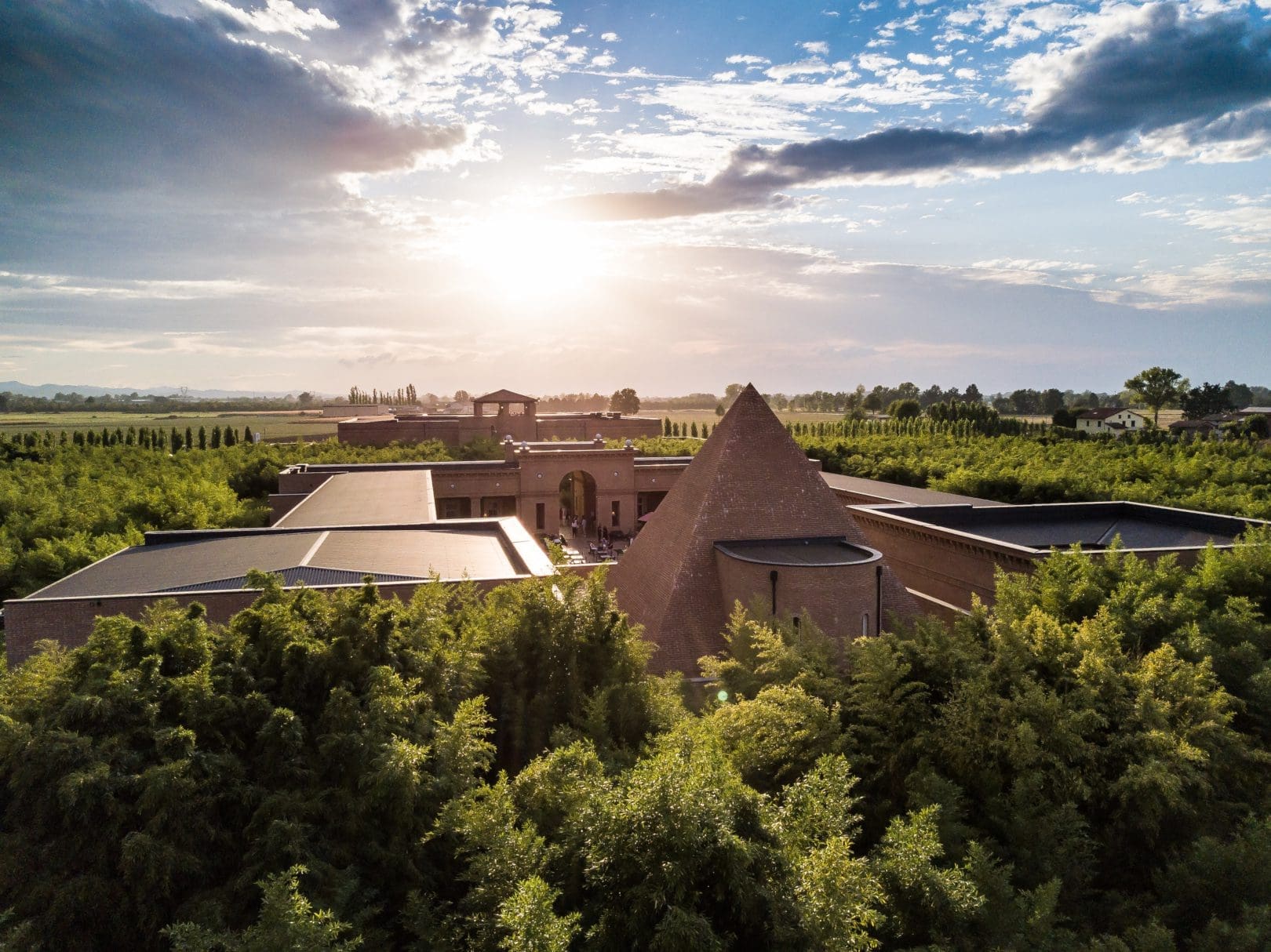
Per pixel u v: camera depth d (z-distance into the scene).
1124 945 11.05
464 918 9.61
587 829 9.57
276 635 12.35
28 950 8.74
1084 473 51.12
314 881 9.51
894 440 80.81
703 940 8.26
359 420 85.94
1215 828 14.18
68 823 9.38
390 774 10.01
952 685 14.95
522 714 15.08
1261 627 19.55
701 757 10.34
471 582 21.14
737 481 27.39
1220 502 39.47
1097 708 14.63
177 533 29.81
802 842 10.09
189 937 8.05
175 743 10.05
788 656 17.25
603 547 53.22
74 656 11.46
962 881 10.41
